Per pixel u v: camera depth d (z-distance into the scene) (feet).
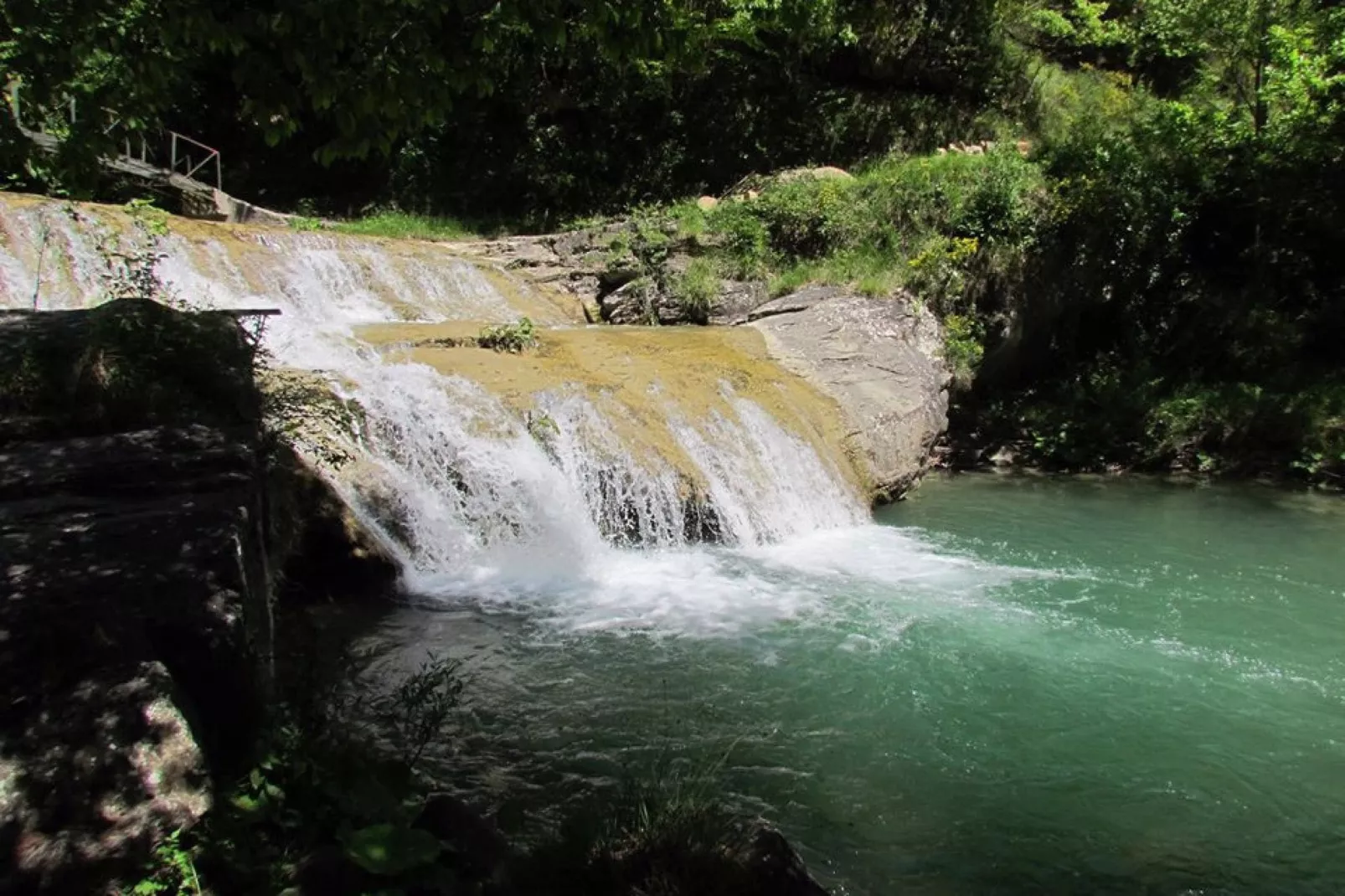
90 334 18.48
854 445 39.29
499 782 15.89
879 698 20.15
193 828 8.73
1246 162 54.19
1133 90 73.05
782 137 75.51
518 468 28.48
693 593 26.21
